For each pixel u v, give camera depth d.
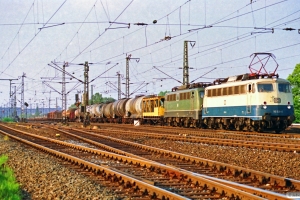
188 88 43.94
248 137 28.19
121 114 63.22
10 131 42.53
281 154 18.89
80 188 11.98
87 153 21.67
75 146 24.02
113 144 25.86
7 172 15.27
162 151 20.31
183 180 13.26
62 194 11.43
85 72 50.62
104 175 14.29
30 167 16.61
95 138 30.70
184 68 46.97
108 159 19.25
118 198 10.95
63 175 14.36
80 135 33.84
